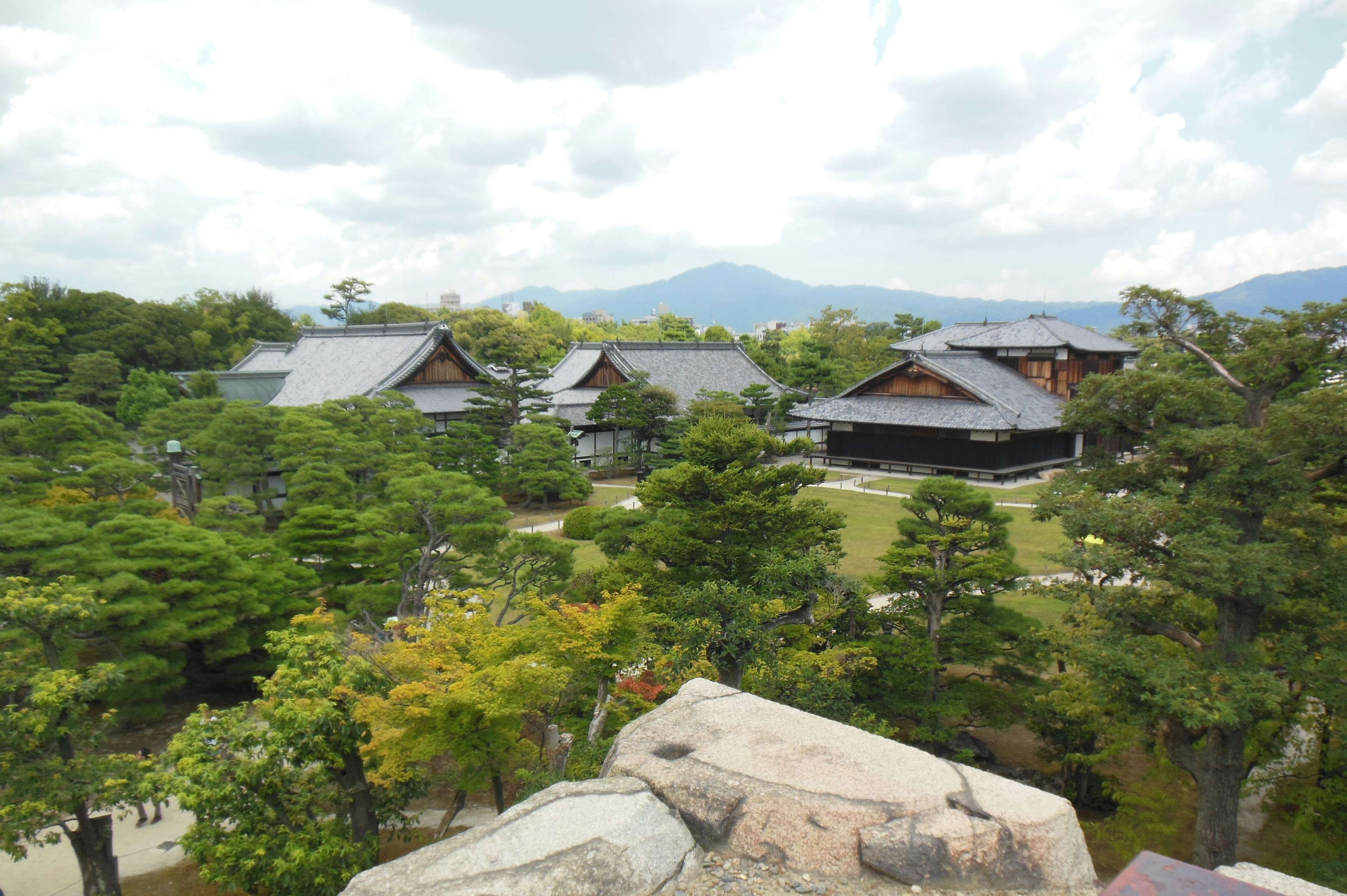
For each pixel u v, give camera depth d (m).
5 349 75.88
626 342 77.69
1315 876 14.57
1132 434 16.55
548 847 4.57
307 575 26.84
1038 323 71.69
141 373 75.50
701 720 6.14
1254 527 14.69
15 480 35.72
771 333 124.94
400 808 17.17
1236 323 16.00
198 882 17.02
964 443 60.59
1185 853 16.36
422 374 63.88
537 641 16.83
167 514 32.25
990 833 4.64
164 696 25.98
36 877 17.61
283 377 70.88
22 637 18.97
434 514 27.22
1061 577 32.50
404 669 15.50
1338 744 15.49
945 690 20.42
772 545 19.42
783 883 4.56
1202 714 12.82
